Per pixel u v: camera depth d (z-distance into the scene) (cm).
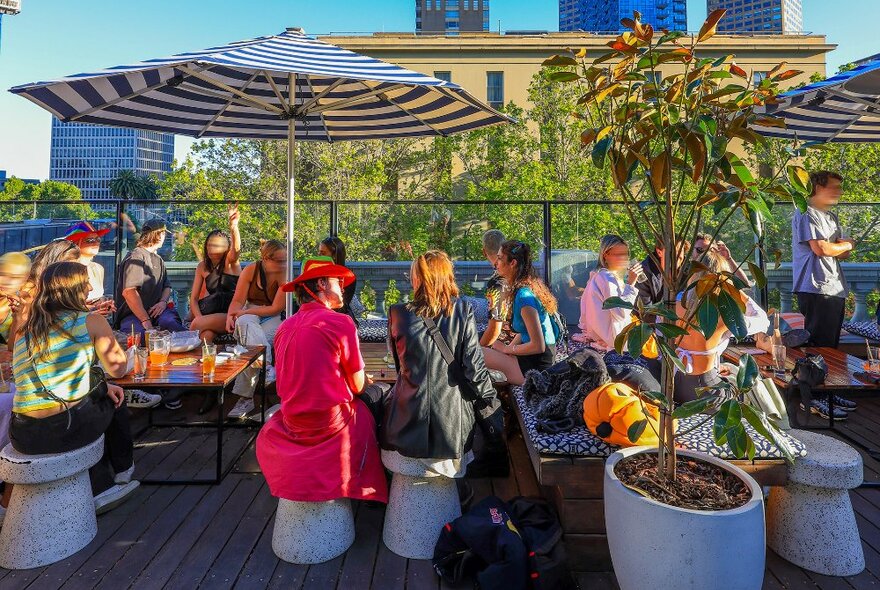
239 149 1795
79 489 258
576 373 271
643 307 189
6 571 240
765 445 244
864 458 364
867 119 515
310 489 245
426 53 2745
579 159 1794
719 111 195
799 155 188
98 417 261
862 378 329
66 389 247
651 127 201
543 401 278
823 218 468
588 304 394
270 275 461
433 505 256
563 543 238
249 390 425
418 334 252
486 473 331
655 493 198
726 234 627
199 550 258
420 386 250
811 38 2662
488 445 327
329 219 639
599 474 240
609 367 290
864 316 623
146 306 469
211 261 509
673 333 181
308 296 265
